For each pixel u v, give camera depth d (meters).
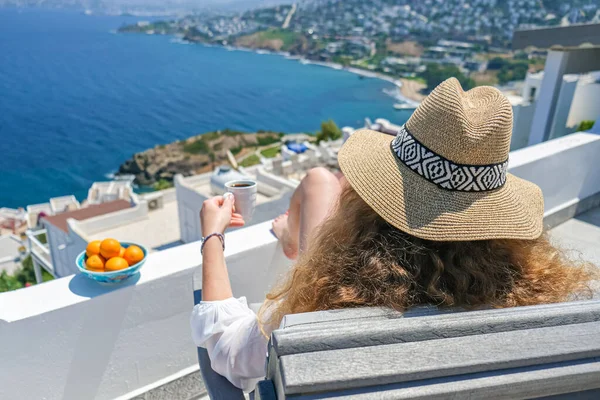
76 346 1.16
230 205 1.04
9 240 37.16
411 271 0.68
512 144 7.77
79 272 1.25
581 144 2.40
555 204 2.44
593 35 3.60
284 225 1.42
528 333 0.60
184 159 62.50
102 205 19.20
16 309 1.08
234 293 1.42
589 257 2.05
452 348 0.57
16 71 137.38
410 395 0.52
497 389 0.55
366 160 0.77
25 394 1.13
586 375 0.58
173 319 1.32
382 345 0.56
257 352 0.76
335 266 0.70
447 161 0.68
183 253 1.35
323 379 0.50
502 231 0.69
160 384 1.34
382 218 0.72
